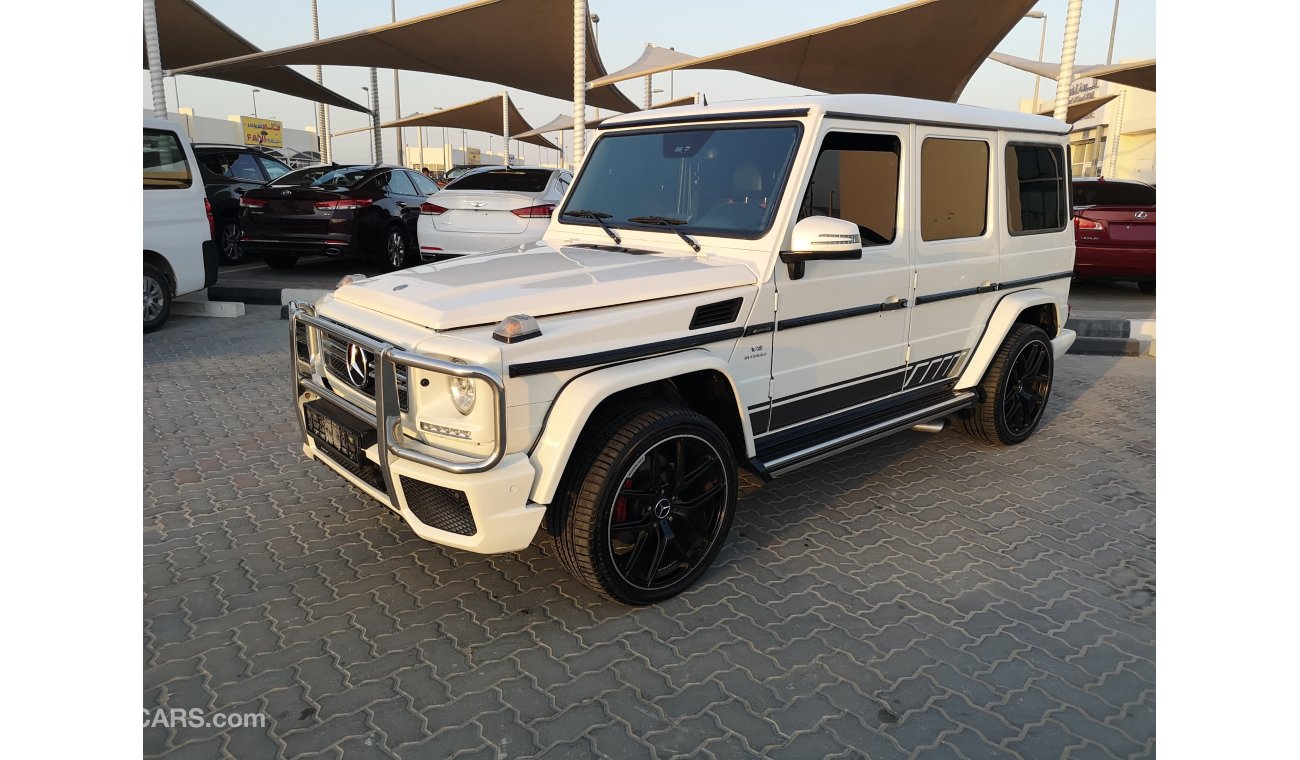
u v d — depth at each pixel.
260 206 11.73
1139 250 10.71
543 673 2.90
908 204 4.18
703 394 3.55
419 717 2.66
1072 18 9.03
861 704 2.75
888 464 5.05
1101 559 3.83
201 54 16.58
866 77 13.90
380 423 2.92
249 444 5.16
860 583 3.57
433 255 10.50
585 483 3.03
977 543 3.97
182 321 8.94
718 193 3.83
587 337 3.00
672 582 3.38
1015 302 4.93
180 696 2.74
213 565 3.64
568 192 4.46
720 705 2.74
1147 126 30.38
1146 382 7.15
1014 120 4.85
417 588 3.48
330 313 3.42
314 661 2.96
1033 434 5.66
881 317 4.16
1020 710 2.73
